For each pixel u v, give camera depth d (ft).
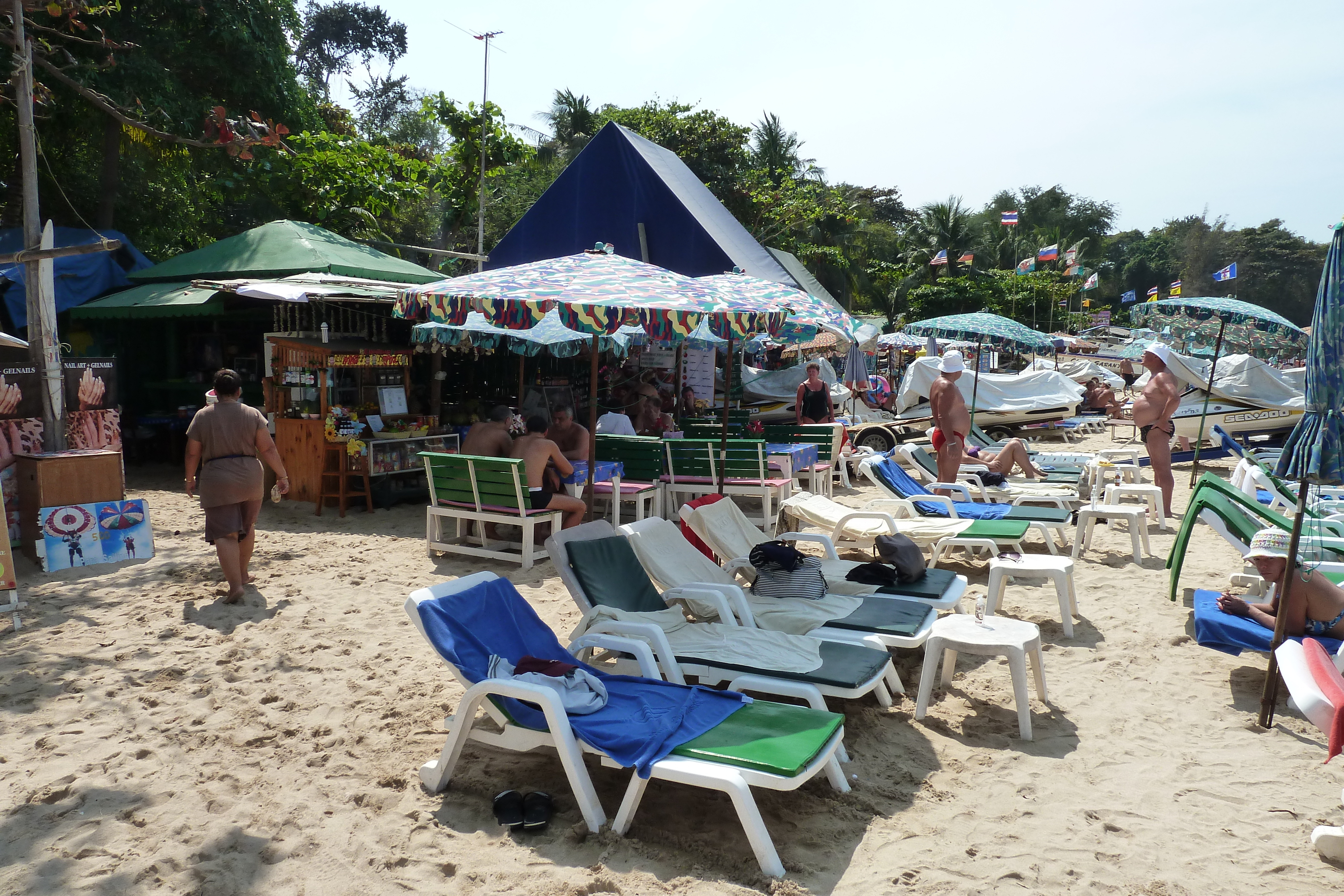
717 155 114.73
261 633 19.33
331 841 11.33
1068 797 12.85
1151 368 33.19
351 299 34.65
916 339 94.84
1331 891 10.54
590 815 11.50
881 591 19.79
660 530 19.99
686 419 44.86
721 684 16.75
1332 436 14.05
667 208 44.06
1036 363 81.92
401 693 16.20
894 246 178.70
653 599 17.98
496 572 25.04
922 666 17.74
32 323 26.58
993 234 182.70
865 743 14.58
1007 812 12.35
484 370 47.75
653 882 10.42
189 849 11.07
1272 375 50.67
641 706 12.76
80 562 24.48
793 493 37.45
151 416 43.75
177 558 25.68
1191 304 34.86
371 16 154.40
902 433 53.88
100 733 14.37
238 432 21.27
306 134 59.26
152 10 50.55
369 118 155.63
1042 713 16.01
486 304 18.04
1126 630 20.70
